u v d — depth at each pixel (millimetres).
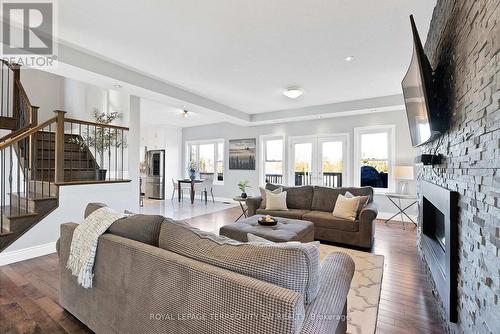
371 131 5715
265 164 7410
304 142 6652
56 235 3355
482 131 1187
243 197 5211
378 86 4340
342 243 3846
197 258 1220
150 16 2383
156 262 1259
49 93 5832
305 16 2365
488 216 1116
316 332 934
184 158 9281
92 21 2471
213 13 2328
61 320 1898
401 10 2270
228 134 8141
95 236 1621
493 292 1063
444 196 1697
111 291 1511
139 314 1337
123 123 5043
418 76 1826
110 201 4000
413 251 3451
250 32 2654
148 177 9195
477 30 1259
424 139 1943
